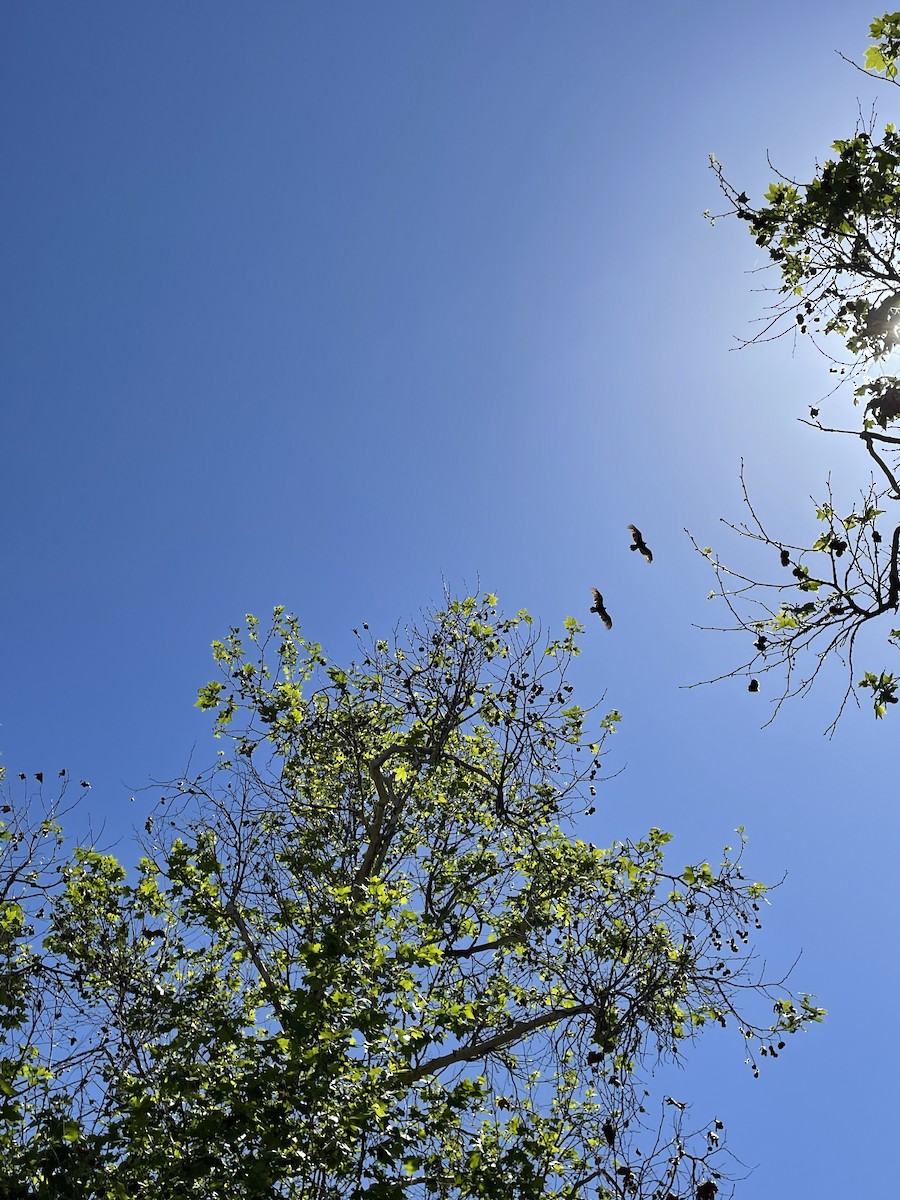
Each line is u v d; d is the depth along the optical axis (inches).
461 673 578.6
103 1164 371.6
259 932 489.1
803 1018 501.7
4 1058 406.0
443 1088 431.8
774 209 379.2
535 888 556.1
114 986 441.7
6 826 428.5
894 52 343.6
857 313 357.4
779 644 336.2
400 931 451.2
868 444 320.2
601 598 327.9
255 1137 370.6
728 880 523.5
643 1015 478.9
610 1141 415.8
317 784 624.4
